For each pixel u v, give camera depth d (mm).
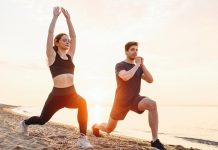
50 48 4609
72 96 4742
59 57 4695
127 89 5371
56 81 4684
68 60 4785
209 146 10281
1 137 5133
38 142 5008
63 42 4684
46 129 8516
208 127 25641
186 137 14477
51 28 4613
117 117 5848
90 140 6277
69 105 4832
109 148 5125
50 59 4660
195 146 10156
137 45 5406
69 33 5051
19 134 5555
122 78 5203
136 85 5391
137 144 6504
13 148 4379
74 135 6750
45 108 4906
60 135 6336
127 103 5410
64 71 4695
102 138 7043
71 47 5027
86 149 4695
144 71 5441
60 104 4812
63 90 4680
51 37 4598
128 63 5484
